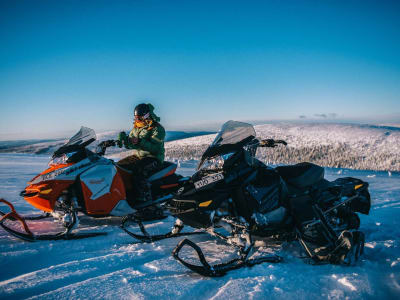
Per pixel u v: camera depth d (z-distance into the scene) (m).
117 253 3.41
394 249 3.53
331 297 2.45
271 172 3.60
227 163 3.35
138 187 4.82
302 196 3.54
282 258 3.26
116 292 2.47
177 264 3.13
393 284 2.70
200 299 2.44
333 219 3.99
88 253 3.43
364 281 2.71
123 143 4.85
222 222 3.36
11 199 6.32
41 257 3.27
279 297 2.44
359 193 4.18
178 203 3.30
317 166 3.96
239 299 2.39
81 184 4.10
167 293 2.48
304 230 3.31
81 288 2.52
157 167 5.07
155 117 5.18
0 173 10.91
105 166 4.38
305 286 2.63
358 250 3.14
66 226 4.02
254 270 2.97
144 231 3.94
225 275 2.87
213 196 3.22
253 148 3.57
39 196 3.89
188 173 11.54
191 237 4.12
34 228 4.31
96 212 4.26
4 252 3.33
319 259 3.15
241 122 3.69
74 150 4.19
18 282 2.62
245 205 3.33
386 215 5.37
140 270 2.95
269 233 3.38
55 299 2.34
